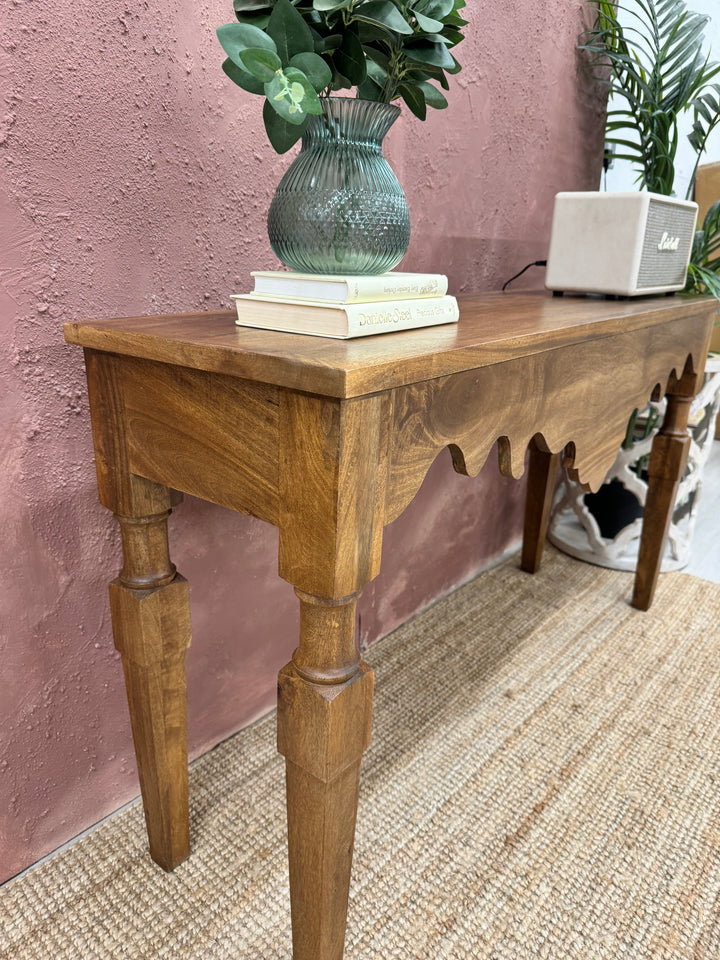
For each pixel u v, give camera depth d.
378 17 0.59
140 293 0.79
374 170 0.65
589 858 0.90
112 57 0.70
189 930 0.79
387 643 1.36
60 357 0.73
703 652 1.36
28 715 0.80
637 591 1.51
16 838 0.83
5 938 0.77
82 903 0.81
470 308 0.94
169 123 0.77
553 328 0.69
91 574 0.82
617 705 1.20
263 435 0.52
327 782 0.56
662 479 1.40
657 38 1.44
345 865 0.62
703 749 1.11
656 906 0.84
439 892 0.84
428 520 1.42
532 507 1.60
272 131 0.60
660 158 1.51
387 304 0.62
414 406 0.53
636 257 1.07
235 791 0.98
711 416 1.62
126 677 0.78
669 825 0.96
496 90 1.26
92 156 0.71
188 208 0.81
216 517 0.96
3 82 0.63
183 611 0.76
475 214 1.30
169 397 0.60
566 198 1.12
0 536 0.73
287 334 0.60
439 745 1.09
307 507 0.50
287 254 0.66
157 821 0.83
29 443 0.73
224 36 0.53
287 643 1.15
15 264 0.67
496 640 1.39
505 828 0.94
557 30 1.38
